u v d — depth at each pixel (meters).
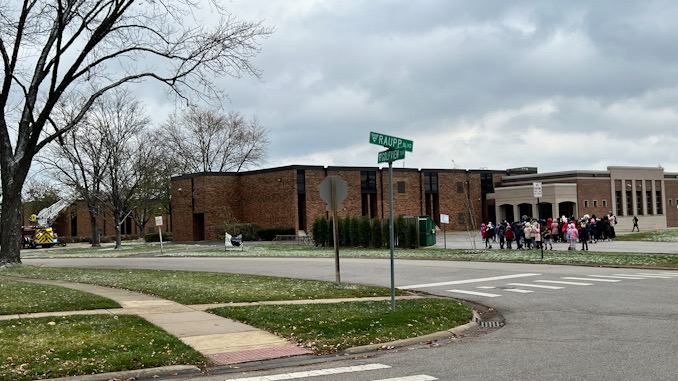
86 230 89.50
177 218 64.75
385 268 24.52
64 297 14.32
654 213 69.69
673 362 7.52
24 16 24.94
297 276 21.72
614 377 6.83
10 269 24.91
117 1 24.86
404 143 11.03
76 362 7.76
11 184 26.66
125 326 10.34
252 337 9.86
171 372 7.67
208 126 76.50
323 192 17.12
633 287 15.95
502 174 72.31
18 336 9.35
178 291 15.91
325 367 7.89
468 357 8.25
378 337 9.60
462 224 68.75
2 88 25.98
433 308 12.41
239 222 62.41
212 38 24.34
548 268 22.67
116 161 51.47
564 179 64.38
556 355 8.17
